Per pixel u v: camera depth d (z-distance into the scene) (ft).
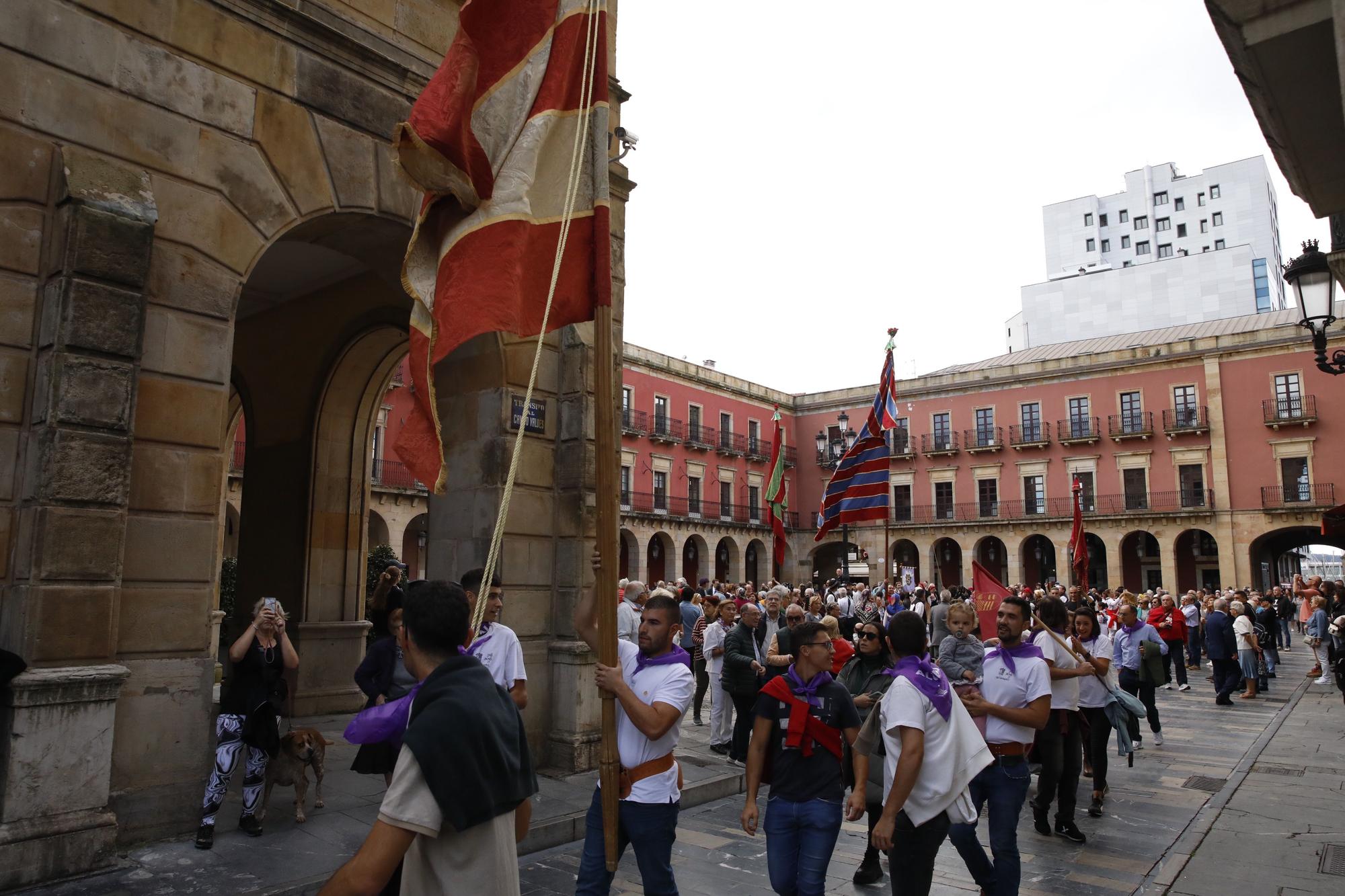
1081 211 292.61
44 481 16.34
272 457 37.04
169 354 19.10
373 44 24.11
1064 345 161.58
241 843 18.31
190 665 18.80
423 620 8.36
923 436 150.30
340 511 35.70
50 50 17.88
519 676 17.63
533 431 26.94
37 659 15.93
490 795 7.43
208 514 19.45
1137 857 19.95
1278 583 160.15
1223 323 145.38
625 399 133.49
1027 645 16.22
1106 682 24.20
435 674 8.01
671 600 12.83
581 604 13.35
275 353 37.50
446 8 26.50
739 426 153.17
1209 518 122.83
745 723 28.22
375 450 98.53
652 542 141.18
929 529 144.97
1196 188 274.57
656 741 12.17
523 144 15.44
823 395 162.09
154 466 18.65
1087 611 25.12
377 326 33.37
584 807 21.66
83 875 15.92
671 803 12.07
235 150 20.75
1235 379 124.16
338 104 22.99
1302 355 119.24
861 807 12.72
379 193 23.86
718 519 141.79
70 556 16.51
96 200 17.43
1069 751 21.62
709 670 31.19
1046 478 138.31
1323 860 19.35
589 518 27.12
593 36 15.31
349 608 35.65
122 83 18.88
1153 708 34.22
